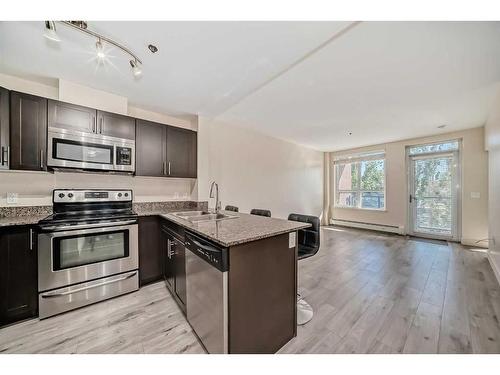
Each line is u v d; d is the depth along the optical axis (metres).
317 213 6.04
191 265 1.64
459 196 4.23
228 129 3.81
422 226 4.73
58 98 2.33
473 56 1.85
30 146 1.99
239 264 1.29
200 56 1.86
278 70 2.09
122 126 2.55
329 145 5.53
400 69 2.06
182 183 3.44
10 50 1.78
